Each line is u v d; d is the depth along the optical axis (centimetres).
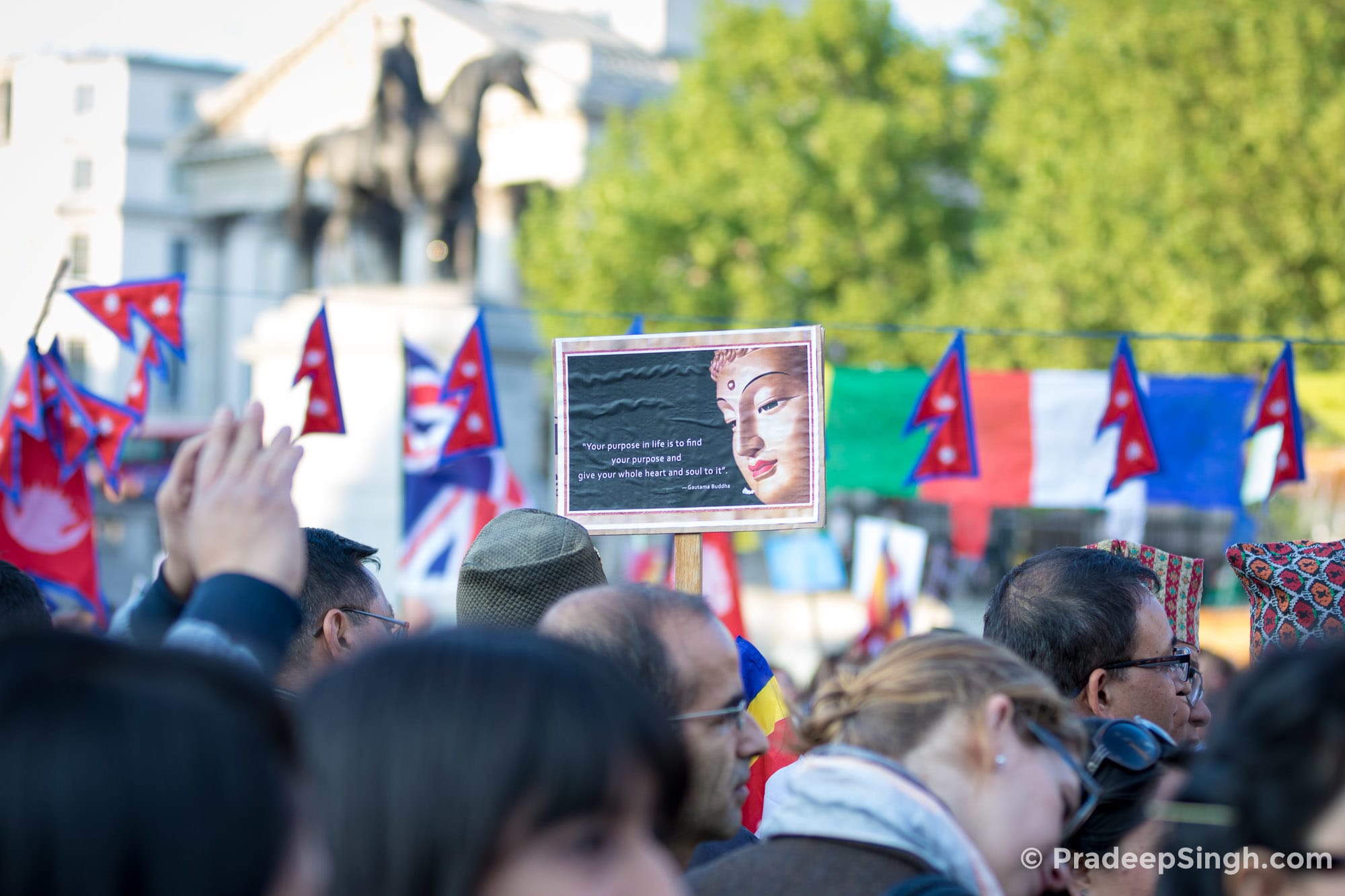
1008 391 822
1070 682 271
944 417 691
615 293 2744
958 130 2962
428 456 1054
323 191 3145
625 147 3041
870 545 942
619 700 111
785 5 3450
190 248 3722
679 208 2712
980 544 1084
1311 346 1825
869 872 164
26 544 654
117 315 659
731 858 175
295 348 1752
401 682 110
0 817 84
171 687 91
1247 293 1806
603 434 320
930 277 2736
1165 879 154
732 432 314
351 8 3406
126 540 2530
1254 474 824
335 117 3422
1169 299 1902
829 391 827
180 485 159
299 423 1723
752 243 2759
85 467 666
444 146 2053
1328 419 943
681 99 2916
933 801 169
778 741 329
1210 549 2200
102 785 85
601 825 108
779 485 310
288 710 98
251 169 3584
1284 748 137
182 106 3847
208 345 3706
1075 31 2175
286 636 144
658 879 111
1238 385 807
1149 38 1931
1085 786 188
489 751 105
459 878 105
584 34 4250
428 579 1042
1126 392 696
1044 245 2228
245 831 87
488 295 2930
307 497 1675
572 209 2919
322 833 107
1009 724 177
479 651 112
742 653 335
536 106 2164
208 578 145
